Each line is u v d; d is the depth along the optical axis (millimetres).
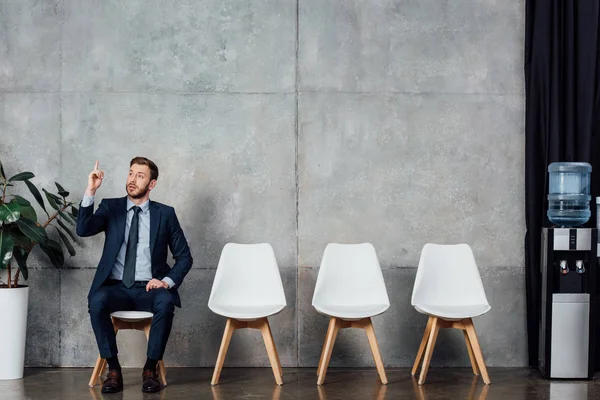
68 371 5277
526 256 5469
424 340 5164
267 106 5527
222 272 5078
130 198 4922
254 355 5480
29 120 5504
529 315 5426
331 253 5199
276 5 5539
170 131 5516
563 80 5465
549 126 5422
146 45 5523
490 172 5555
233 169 5516
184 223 5512
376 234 5527
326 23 5551
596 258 4992
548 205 5363
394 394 4527
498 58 5574
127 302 4723
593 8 5426
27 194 5512
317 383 4836
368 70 5547
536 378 5059
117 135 5508
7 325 4941
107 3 5523
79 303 5461
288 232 5516
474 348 4898
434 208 5539
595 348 5359
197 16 5527
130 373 5211
